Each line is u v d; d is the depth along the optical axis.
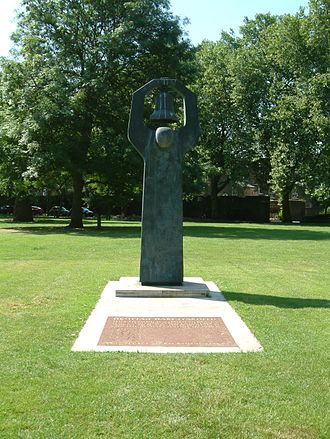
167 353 5.70
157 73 29.56
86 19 28.84
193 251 17.06
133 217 49.50
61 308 7.96
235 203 49.22
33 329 6.71
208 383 4.85
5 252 16.25
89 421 4.09
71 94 27.61
